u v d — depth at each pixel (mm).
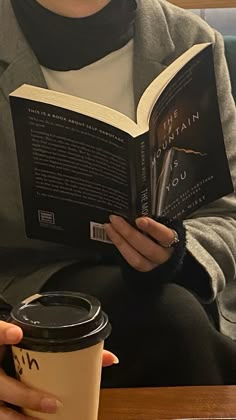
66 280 1266
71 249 1358
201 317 1161
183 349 1123
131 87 1387
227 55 1704
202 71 1134
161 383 1120
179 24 1451
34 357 742
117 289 1203
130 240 1111
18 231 1342
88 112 1004
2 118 1296
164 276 1179
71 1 1298
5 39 1327
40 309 786
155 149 1057
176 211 1170
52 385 752
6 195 1319
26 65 1308
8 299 1268
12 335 740
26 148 1067
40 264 1363
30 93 1021
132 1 1390
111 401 949
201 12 1990
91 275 1271
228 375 1159
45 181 1093
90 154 1034
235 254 1357
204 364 1123
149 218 1088
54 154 1057
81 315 768
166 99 1074
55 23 1309
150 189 1059
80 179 1068
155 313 1151
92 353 750
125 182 1036
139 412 919
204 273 1251
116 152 1014
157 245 1136
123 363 1131
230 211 1428
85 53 1337
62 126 1021
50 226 1145
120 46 1371
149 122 1022
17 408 807
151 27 1410
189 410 923
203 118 1156
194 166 1166
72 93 1356
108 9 1331
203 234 1315
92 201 1088
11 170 1308
